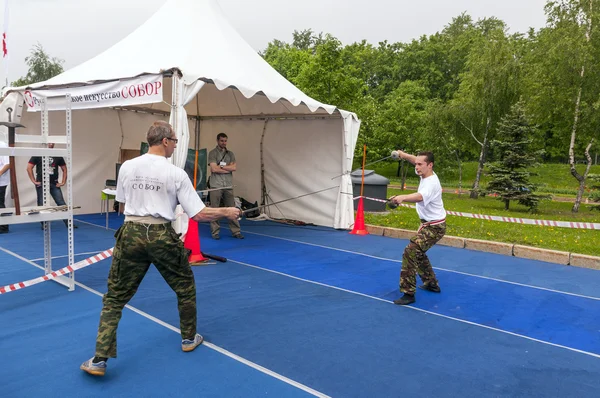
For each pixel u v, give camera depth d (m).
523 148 16.80
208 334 4.13
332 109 9.18
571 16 16.94
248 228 10.01
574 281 6.43
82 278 5.68
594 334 4.47
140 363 3.50
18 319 4.32
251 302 5.10
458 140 23.02
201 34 8.88
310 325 4.46
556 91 16.91
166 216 3.31
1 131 8.43
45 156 4.94
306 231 9.83
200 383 3.22
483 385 3.37
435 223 5.28
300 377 3.38
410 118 23.44
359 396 3.14
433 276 5.68
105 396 3.01
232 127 11.97
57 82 8.40
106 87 7.24
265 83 8.73
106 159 11.09
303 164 10.73
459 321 4.73
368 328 4.44
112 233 8.71
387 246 8.52
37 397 2.96
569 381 3.48
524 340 4.28
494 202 19.59
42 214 4.80
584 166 40.28
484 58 20.67
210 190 8.28
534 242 8.61
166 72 6.62
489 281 6.33
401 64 49.66
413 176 40.47
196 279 5.93
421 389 3.28
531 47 22.20
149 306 4.76
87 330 4.09
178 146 6.72
